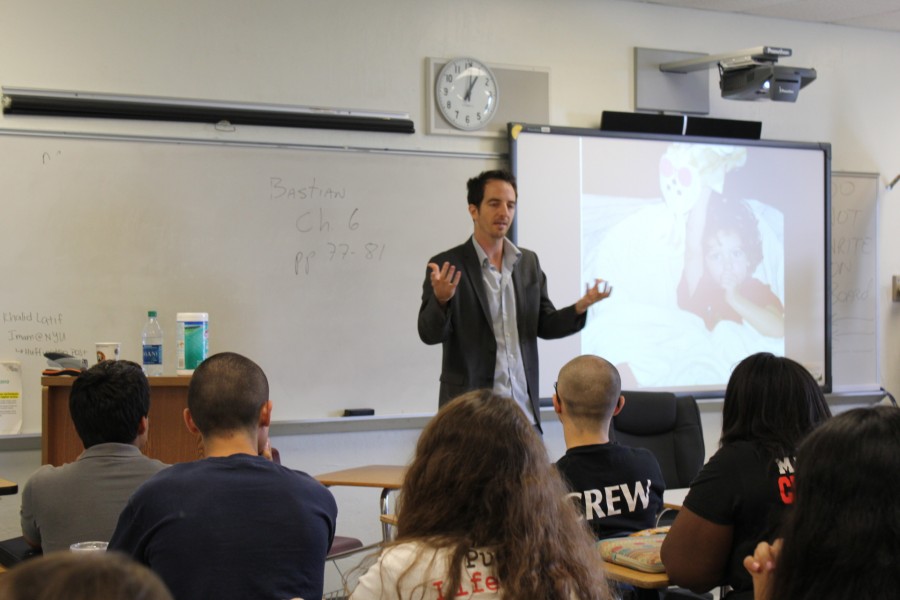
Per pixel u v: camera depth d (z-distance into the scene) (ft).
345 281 14.73
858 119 18.52
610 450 8.07
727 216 17.20
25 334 13.08
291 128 14.42
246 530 5.76
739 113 17.62
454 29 15.49
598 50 16.52
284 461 14.48
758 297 17.40
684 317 16.87
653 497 8.21
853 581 3.94
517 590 4.42
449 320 11.00
